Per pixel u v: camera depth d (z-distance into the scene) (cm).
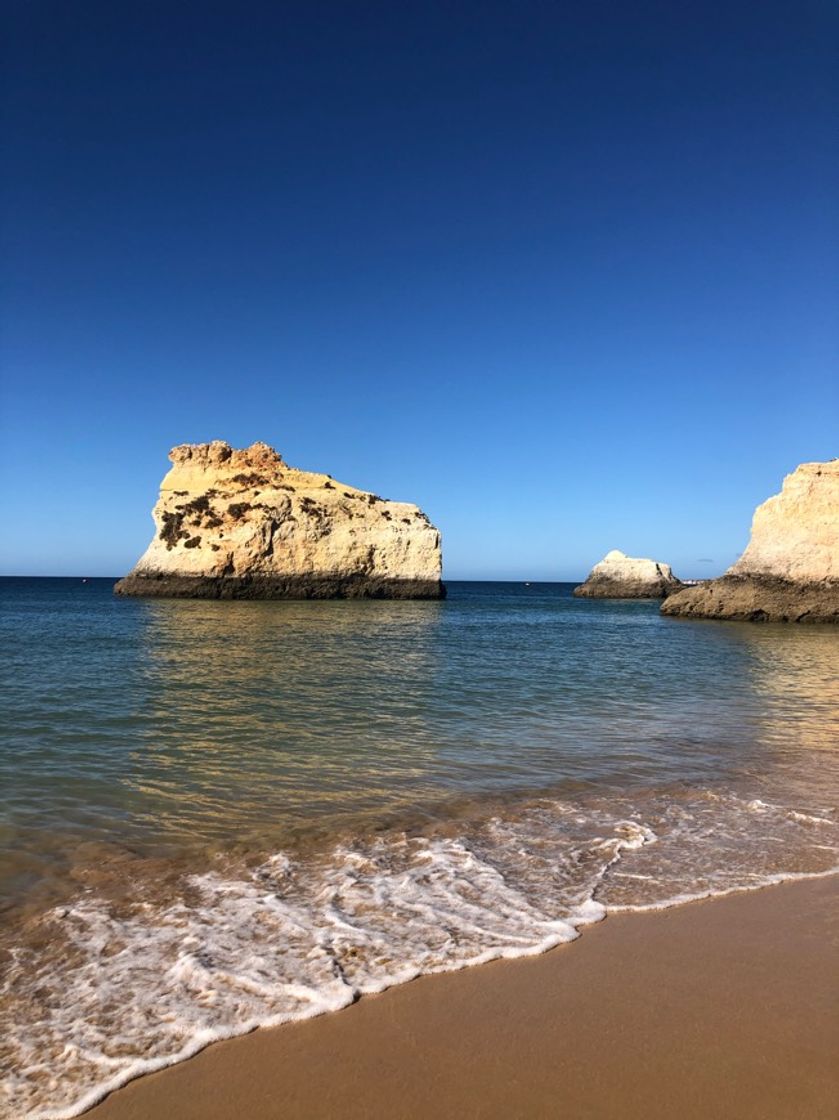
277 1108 318
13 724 1161
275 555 6644
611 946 467
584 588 10125
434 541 7400
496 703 1454
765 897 551
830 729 1248
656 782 895
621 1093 326
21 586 13125
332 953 454
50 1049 359
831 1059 352
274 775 892
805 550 4556
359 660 2205
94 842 652
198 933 479
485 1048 359
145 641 2700
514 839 677
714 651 2756
